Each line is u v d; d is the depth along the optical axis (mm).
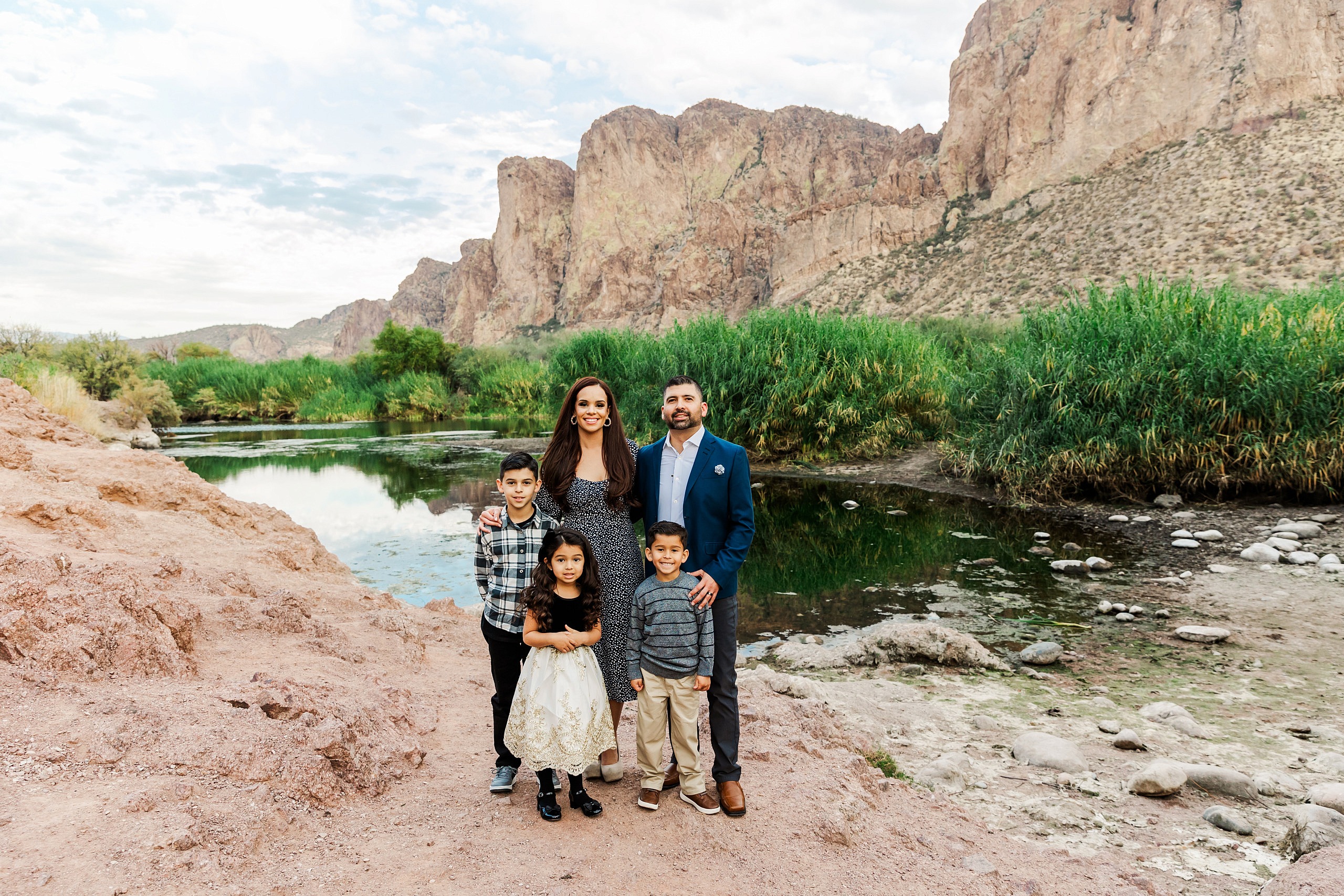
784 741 3801
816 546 9953
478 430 32125
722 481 3080
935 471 15211
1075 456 11633
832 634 6719
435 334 50312
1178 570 8125
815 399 17078
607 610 3127
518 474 2939
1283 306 11766
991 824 3406
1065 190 67562
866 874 2654
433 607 6586
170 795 2281
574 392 3186
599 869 2465
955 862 2879
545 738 2715
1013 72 80500
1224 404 10594
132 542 5277
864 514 11891
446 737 3598
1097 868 2973
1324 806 3373
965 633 6555
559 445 3213
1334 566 7754
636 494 3271
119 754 2424
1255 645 5938
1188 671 5504
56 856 1901
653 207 139125
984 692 5258
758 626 6996
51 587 3066
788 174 141625
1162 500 11055
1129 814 3533
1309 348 10602
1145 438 11023
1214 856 3150
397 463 20266
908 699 5125
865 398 17328
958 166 82312
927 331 29016
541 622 2775
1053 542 9703
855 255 84000
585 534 3135
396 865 2348
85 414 18438
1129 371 11445
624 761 3521
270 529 7598
